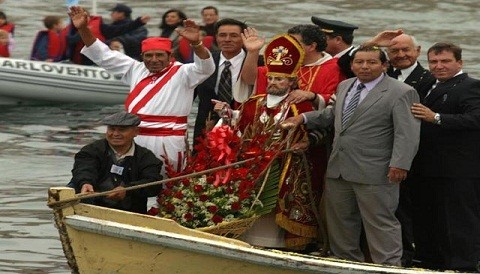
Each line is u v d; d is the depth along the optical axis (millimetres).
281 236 11828
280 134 11641
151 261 10898
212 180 11523
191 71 12312
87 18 12617
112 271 11000
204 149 11680
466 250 12070
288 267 10797
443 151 11984
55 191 11000
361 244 12031
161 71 12438
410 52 12422
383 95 11445
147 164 11844
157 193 11805
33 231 15750
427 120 11531
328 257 11820
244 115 11898
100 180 11859
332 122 11703
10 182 18609
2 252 14742
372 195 11469
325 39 12039
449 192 12023
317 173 11961
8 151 21062
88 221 10883
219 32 13211
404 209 12648
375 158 11461
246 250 10766
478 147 12016
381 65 11461
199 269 10891
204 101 13320
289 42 11609
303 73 11992
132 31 25578
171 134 12352
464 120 11703
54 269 14086
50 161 20250
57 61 26844
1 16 27516
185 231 11117
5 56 27109
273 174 11586
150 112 12344
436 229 12188
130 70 12695
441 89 12023
